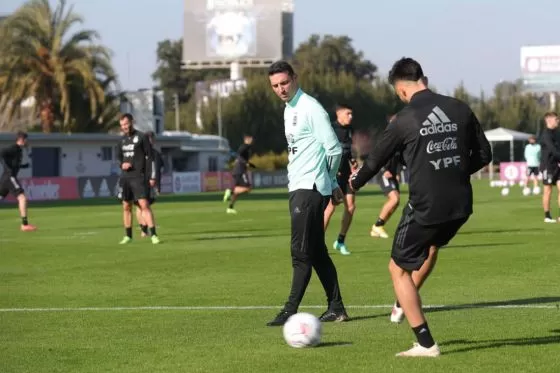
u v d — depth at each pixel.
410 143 7.96
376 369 7.56
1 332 9.72
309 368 7.65
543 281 13.19
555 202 37.84
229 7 90.44
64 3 68.19
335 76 95.75
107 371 7.74
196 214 32.28
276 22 89.88
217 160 83.25
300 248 9.92
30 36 67.50
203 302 11.77
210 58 91.06
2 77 66.94
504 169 66.81
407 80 8.18
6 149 25.55
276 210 34.56
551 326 9.45
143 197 20.73
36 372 7.76
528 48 106.06
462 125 7.98
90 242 21.33
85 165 67.06
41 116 68.81
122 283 13.84
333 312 10.07
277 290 12.79
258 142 89.62
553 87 105.62
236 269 15.41
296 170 10.02
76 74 67.69
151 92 80.31
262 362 7.92
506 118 104.38
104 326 10.03
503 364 7.64
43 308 11.44
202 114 92.75
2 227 27.20
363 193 52.28
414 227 7.97
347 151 17.45
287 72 10.07
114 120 72.25
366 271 14.80
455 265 15.31
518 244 18.95
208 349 8.57
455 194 7.93
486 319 10.01
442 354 8.10
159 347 8.73
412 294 8.05
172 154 79.44
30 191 52.66
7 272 15.45
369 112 94.94
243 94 89.88
